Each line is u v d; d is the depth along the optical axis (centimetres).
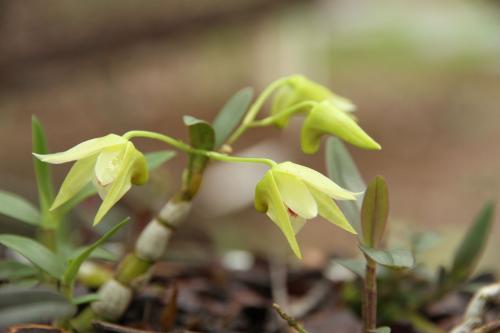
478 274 36
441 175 123
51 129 116
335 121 31
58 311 30
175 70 126
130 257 32
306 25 112
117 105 106
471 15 143
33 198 55
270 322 37
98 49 84
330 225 103
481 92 158
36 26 80
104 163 29
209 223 63
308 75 125
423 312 37
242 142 113
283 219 29
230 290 40
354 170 32
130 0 82
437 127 148
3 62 80
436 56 156
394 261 29
